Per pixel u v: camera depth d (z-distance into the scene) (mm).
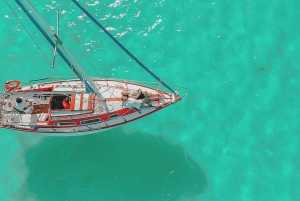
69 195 19891
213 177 19953
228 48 22062
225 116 20844
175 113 21016
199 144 20547
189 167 20234
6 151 20656
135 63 21797
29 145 20844
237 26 22484
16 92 16625
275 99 21000
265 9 22750
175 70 21703
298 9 22719
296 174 19656
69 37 22312
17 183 20109
